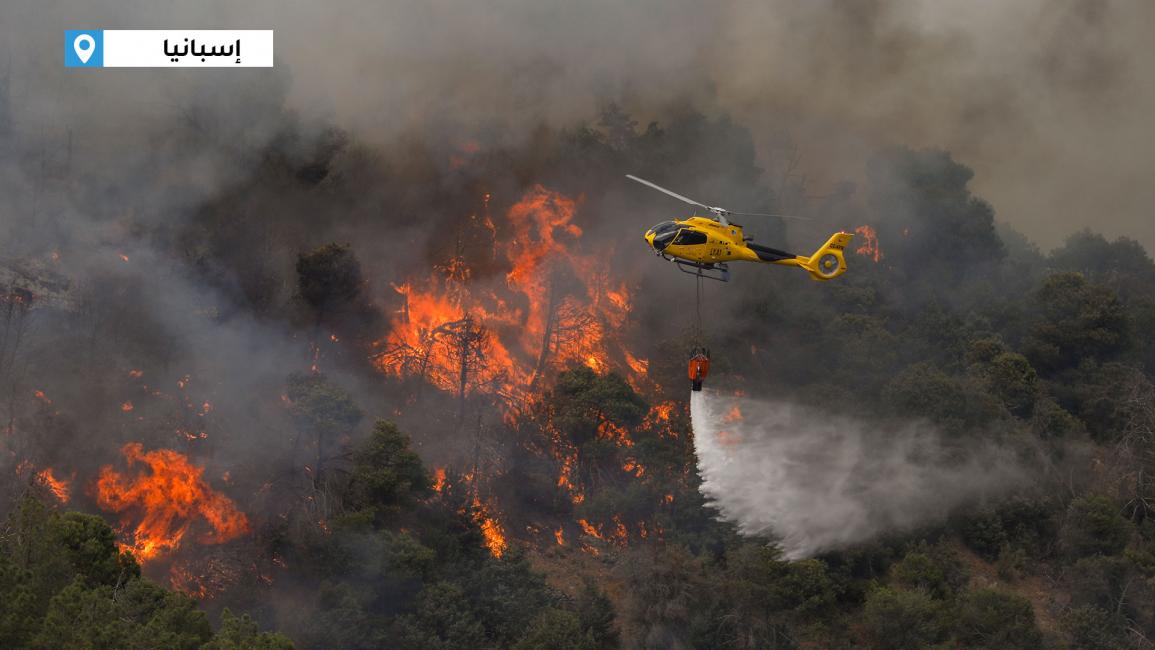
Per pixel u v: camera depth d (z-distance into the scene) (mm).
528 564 107750
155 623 60688
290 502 104312
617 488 123312
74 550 69625
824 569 110250
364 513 101125
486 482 123562
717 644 103125
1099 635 107688
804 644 107062
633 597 106375
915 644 103500
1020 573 122562
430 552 100250
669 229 67562
